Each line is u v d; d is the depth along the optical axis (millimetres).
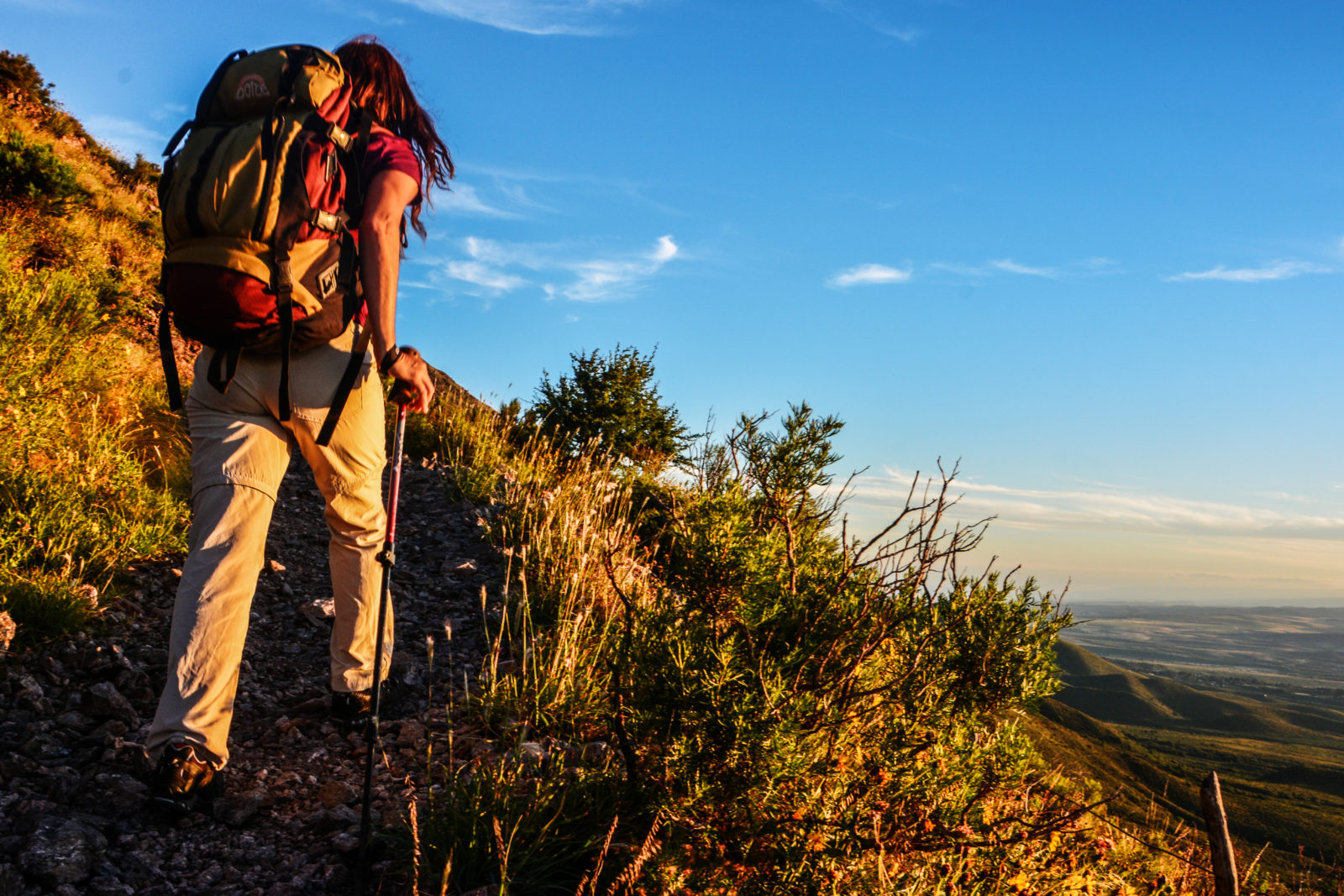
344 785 2314
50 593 3115
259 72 2131
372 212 2133
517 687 2967
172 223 2020
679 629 2238
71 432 4523
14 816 1911
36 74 18672
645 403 10617
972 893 2109
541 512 5598
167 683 2086
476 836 1992
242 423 2232
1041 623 2994
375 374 2512
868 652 2203
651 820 2029
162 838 1971
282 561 4633
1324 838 51344
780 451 2811
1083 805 2496
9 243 7371
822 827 1936
